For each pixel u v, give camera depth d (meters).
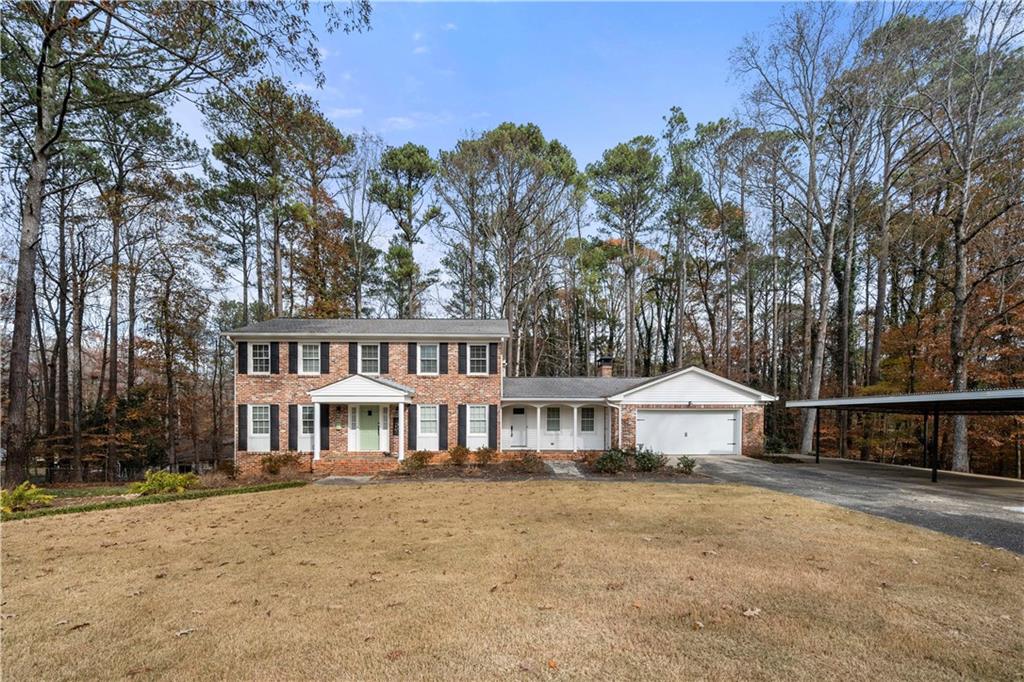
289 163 23.30
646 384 19.62
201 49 10.60
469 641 3.99
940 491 11.82
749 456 19.50
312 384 18.47
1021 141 15.83
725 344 32.69
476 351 18.98
